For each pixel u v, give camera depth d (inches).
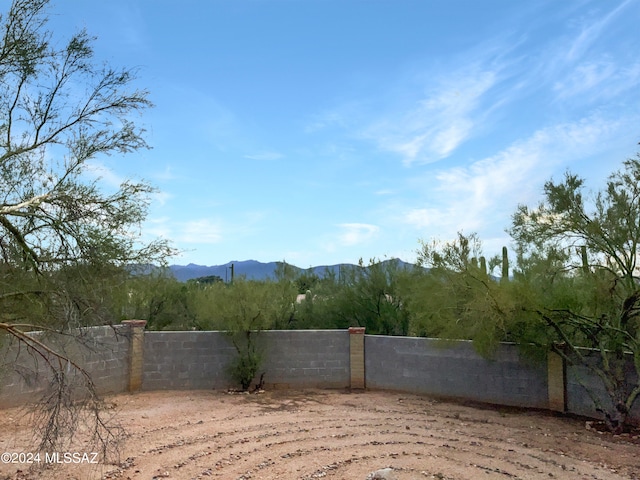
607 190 382.3
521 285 402.9
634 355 384.2
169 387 540.4
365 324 681.0
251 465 296.8
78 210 219.0
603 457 322.7
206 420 408.8
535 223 415.8
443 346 494.6
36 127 226.2
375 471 272.5
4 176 213.5
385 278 676.1
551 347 437.1
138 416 418.0
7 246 209.5
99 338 483.5
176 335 546.9
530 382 472.4
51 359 270.7
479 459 314.7
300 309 714.8
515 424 409.1
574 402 443.5
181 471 284.8
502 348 488.1
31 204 207.8
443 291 449.1
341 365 565.9
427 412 451.2
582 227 391.5
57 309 215.6
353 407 470.6
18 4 217.3
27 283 215.8
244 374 540.4
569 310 406.3
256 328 544.7
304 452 322.7
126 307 534.0
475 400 498.3
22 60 216.5
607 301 394.6
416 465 300.5
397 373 545.3
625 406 380.5
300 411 450.3
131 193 236.7
